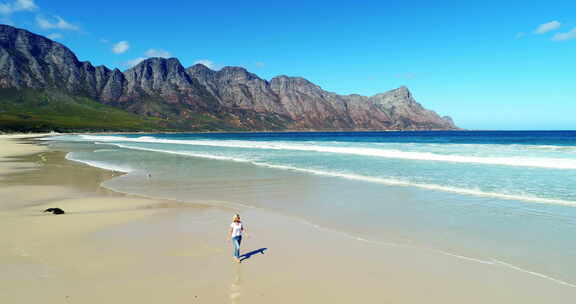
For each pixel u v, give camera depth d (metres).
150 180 20.67
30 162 30.59
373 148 44.66
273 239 9.99
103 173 23.66
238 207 13.97
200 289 6.74
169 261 8.13
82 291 6.57
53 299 6.24
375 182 19.47
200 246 9.23
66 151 44.84
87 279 7.10
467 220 11.88
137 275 7.33
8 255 8.34
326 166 26.75
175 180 20.67
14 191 17.00
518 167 24.22
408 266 8.06
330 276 7.47
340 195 16.19
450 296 6.64
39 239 9.55
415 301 6.43
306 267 7.94
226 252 8.81
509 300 6.49
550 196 15.23
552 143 60.91
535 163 25.72
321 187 18.22
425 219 12.05
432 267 8.01
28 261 7.99
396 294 6.69
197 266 7.88
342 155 36.00
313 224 11.55
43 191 17.08
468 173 22.02
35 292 6.50
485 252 8.97
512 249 9.16
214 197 15.91
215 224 11.41
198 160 32.56
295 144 59.19
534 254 8.79
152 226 11.05
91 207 13.71
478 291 6.85
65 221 11.43
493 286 7.08
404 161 29.30
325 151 42.28
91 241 9.46
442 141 76.44
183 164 29.14
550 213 12.61
